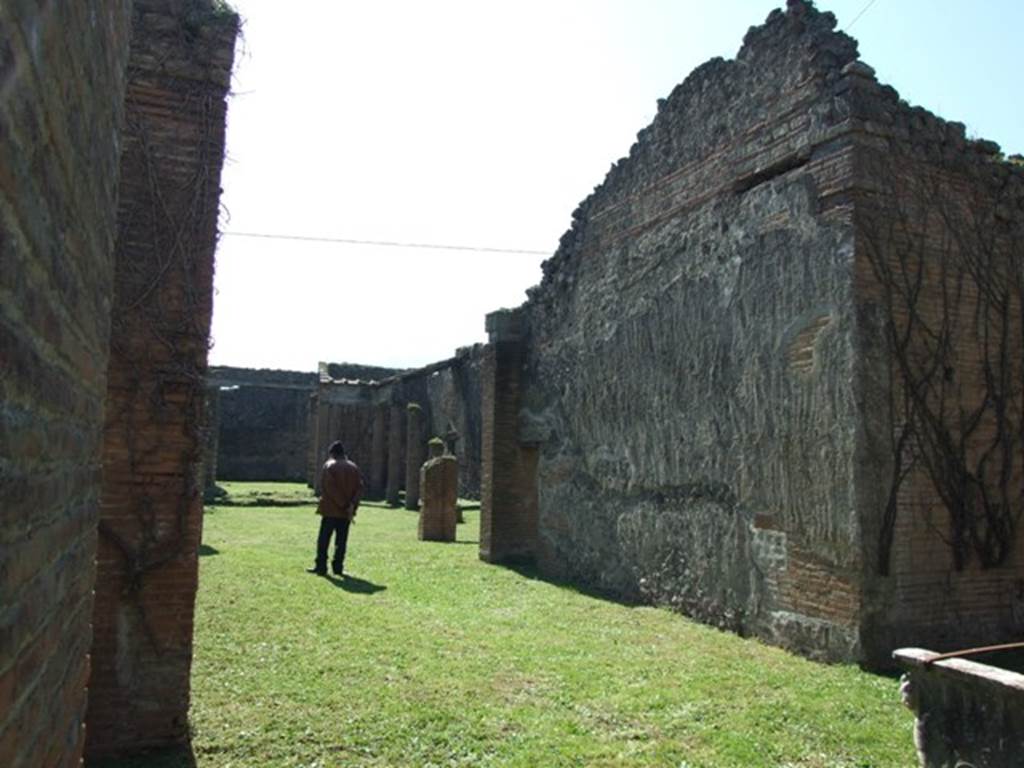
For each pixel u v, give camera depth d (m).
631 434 12.06
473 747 5.62
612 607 11.10
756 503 9.50
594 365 13.09
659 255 11.61
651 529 11.48
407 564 14.16
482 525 15.34
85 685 3.42
